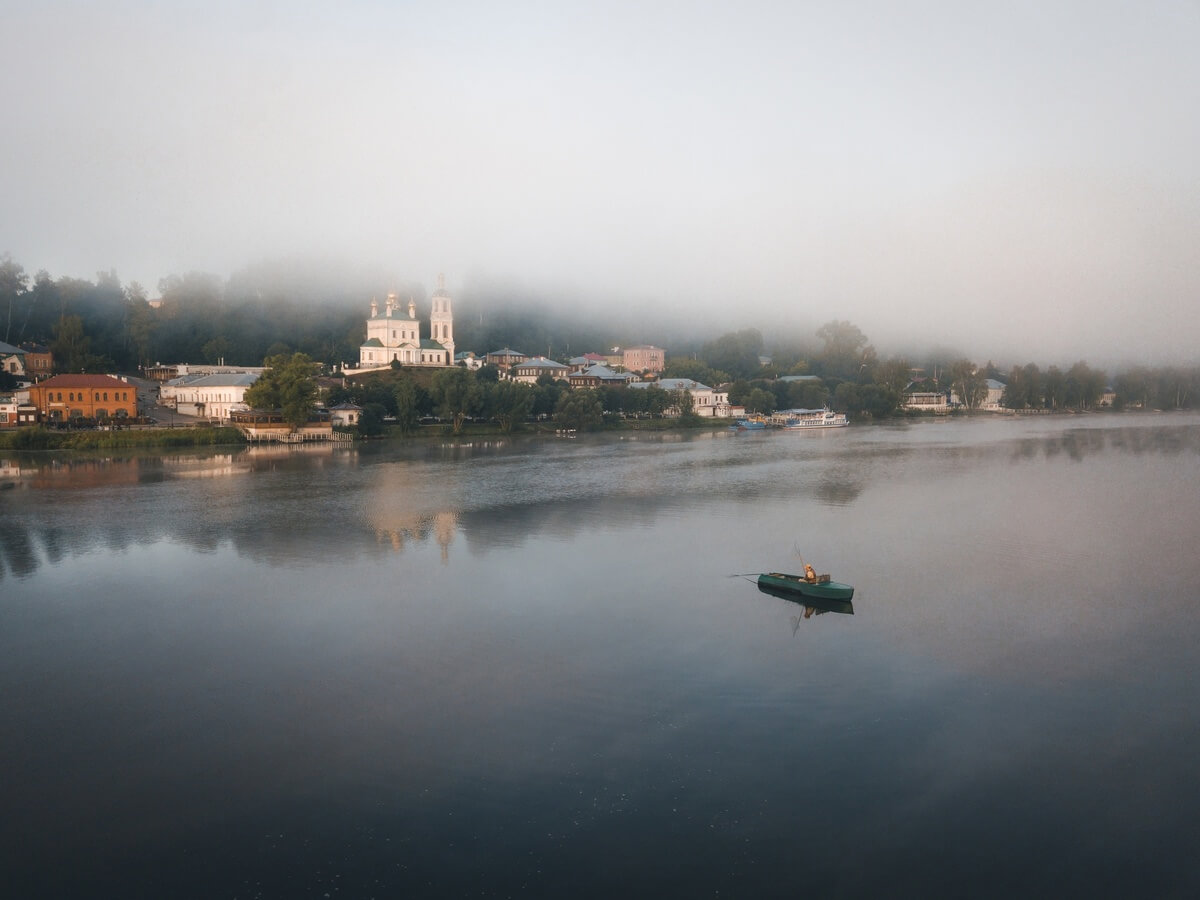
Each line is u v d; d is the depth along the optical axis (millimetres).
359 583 77500
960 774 41844
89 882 34250
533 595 73188
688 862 35031
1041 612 67625
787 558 86812
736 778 41469
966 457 184125
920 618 66312
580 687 52656
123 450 188375
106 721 48719
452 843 36438
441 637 62375
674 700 50688
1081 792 40250
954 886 33688
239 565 84438
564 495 129125
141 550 91188
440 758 43719
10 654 59875
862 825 37625
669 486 139125
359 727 47406
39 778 42312
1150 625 64188
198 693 52594
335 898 33125
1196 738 45562
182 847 36469
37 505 119688
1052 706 49656
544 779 41531
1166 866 34844
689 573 80750
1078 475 151875
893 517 110125
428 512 114062
